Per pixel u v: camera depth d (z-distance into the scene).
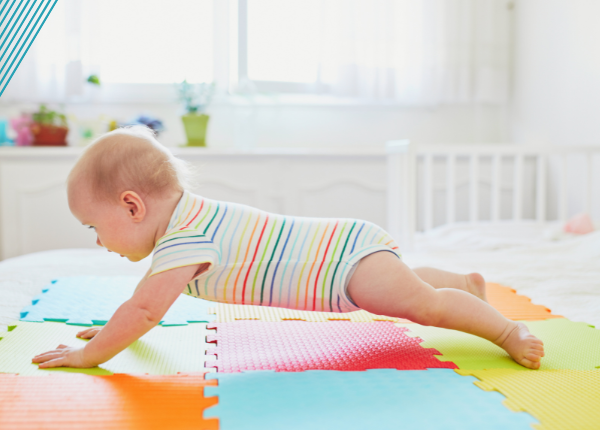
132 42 2.55
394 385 0.69
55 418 0.58
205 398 0.64
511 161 2.68
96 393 0.65
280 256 0.84
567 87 2.46
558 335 0.95
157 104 2.59
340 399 0.64
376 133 2.77
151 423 0.57
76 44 2.39
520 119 2.80
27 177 2.23
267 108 2.68
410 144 1.89
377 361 0.81
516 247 1.95
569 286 1.31
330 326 1.01
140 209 0.81
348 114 2.74
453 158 2.16
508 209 2.70
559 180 2.57
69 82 2.41
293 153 2.37
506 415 0.60
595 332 0.97
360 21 2.57
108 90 2.55
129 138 0.83
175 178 0.85
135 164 0.81
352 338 0.93
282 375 0.73
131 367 0.77
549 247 1.87
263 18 2.59
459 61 2.71
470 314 0.83
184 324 1.00
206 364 0.79
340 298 0.85
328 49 2.58
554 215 2.62
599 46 2.27
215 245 0.81
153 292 0.75
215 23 2.60
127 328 0.74
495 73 2.75
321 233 0.87
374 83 2.60
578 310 1.12
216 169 2.34
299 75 2.62
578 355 0.85
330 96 2.61
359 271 0.84
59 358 0.76
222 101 2.63
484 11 2.71
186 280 0.77
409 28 2.65
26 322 0.97
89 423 0.57
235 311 1.10
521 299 1.22
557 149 2.21
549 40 2.57
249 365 0.78
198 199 0.86
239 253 0.83
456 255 1.82
